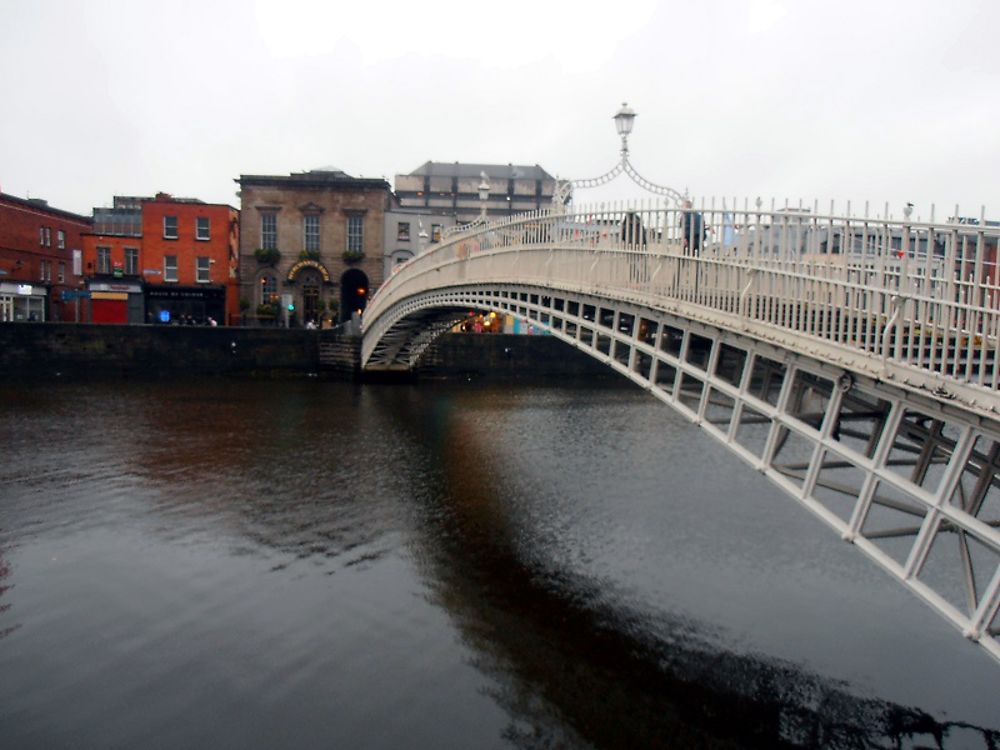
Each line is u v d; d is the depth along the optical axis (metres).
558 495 19.41
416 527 16.53
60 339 43.47
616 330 16.14
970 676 10.74
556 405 36.50
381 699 9.95
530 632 11.81
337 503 18.11
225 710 9.62
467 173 87.94
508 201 86.00
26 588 12.84
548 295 19.50
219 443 24.44
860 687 10.43
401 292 34.22
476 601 12.87
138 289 53.50
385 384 43.44
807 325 9.99
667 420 32.09
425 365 48.56
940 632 12.02
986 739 9.42
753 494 19.73
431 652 11.13
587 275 17.12
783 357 10.73
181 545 14.99
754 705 10.01
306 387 40.72
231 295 56.34
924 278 8.46
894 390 8.73
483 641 11.50
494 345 50.09
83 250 54.66
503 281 22.31
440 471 21.70
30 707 9.55
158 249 54.78
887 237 9.05
